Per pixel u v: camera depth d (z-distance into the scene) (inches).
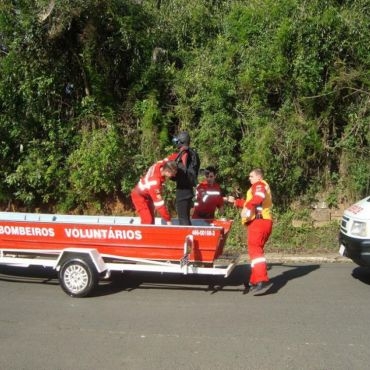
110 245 285.4
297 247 426.6
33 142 463.8
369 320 241.9
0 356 195.9
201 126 456.1
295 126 446.9
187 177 298.4
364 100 452.8
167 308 260.7
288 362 189.8
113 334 220.5
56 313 251.6
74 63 473.7
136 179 455.2
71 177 456.4
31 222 291.4
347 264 374.3
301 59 435.5
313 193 468.1
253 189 291.4
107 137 449.4
